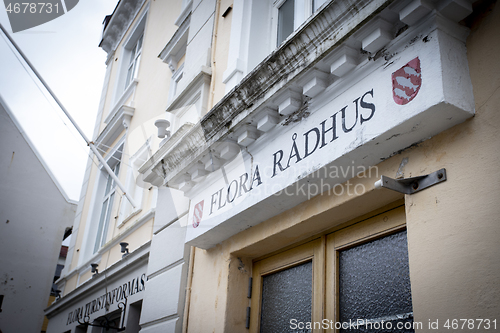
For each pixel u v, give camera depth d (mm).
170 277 5973
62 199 16062
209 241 5363
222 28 6969
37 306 14383
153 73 10305
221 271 5184
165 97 9078
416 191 3260
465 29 3246
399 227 3711
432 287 2926
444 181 3102
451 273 2854
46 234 15359
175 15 10047
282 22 6066
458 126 3137
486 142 2945
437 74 3055
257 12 6293
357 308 3920
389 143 3389
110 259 8891
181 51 9086
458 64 3148
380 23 3420
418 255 3084
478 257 2752
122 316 7301
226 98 4668
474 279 2729
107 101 12680
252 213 4605
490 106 2990
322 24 3680
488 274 2674
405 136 3297
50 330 10812
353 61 3680
